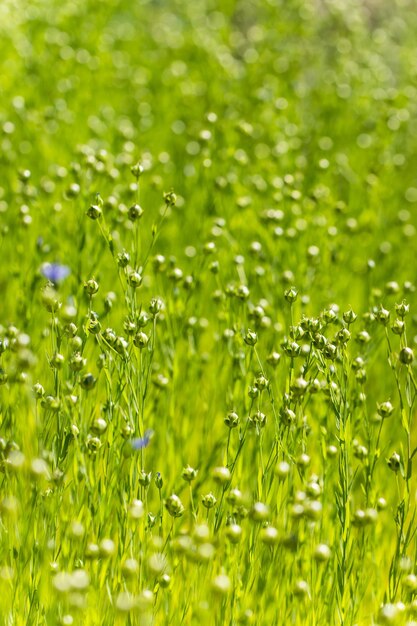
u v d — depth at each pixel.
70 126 1.94
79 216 1.43
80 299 1.38
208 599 1.23
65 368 1.35
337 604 1.24
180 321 1.40
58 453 1.23
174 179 1.81
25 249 1.56
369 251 1.68
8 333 1.28
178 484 1.37
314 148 1.92
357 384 1.33
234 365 1.35
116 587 1.23
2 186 1.72
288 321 1.43
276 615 1.25
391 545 1.38
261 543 1.25
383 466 1.38
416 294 1.64
